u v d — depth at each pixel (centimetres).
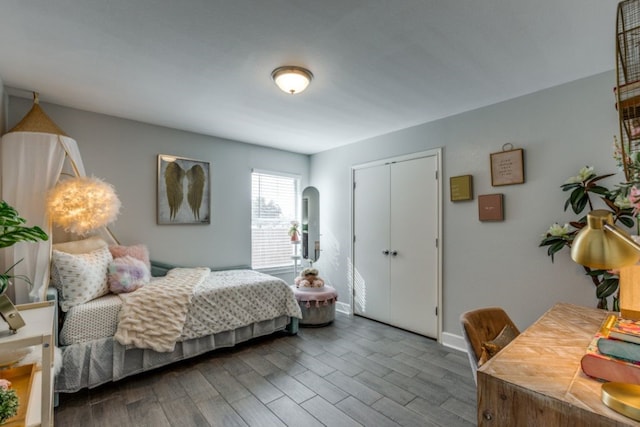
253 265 430
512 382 92
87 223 255
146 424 186
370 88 249
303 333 345
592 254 94
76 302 221
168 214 349
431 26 170
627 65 154
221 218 395
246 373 250
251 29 172
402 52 197
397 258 365
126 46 189
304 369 258
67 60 205
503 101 275
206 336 273
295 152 477
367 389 226
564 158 241
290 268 468
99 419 190
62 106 286
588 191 218
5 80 234
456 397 216
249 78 232
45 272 220
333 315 379
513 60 207
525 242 261
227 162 402
